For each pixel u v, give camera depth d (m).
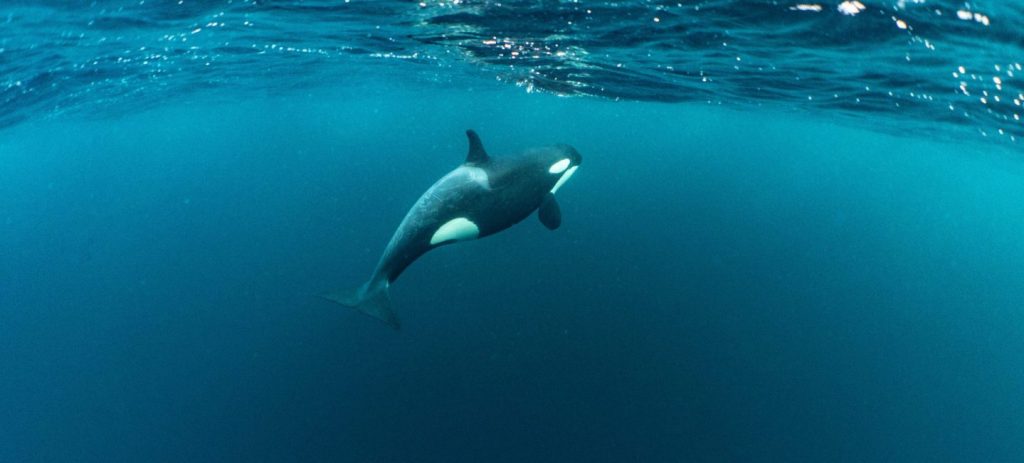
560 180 9.24
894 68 10.68
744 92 17.06
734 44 10.44
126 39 12.38
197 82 22.08
